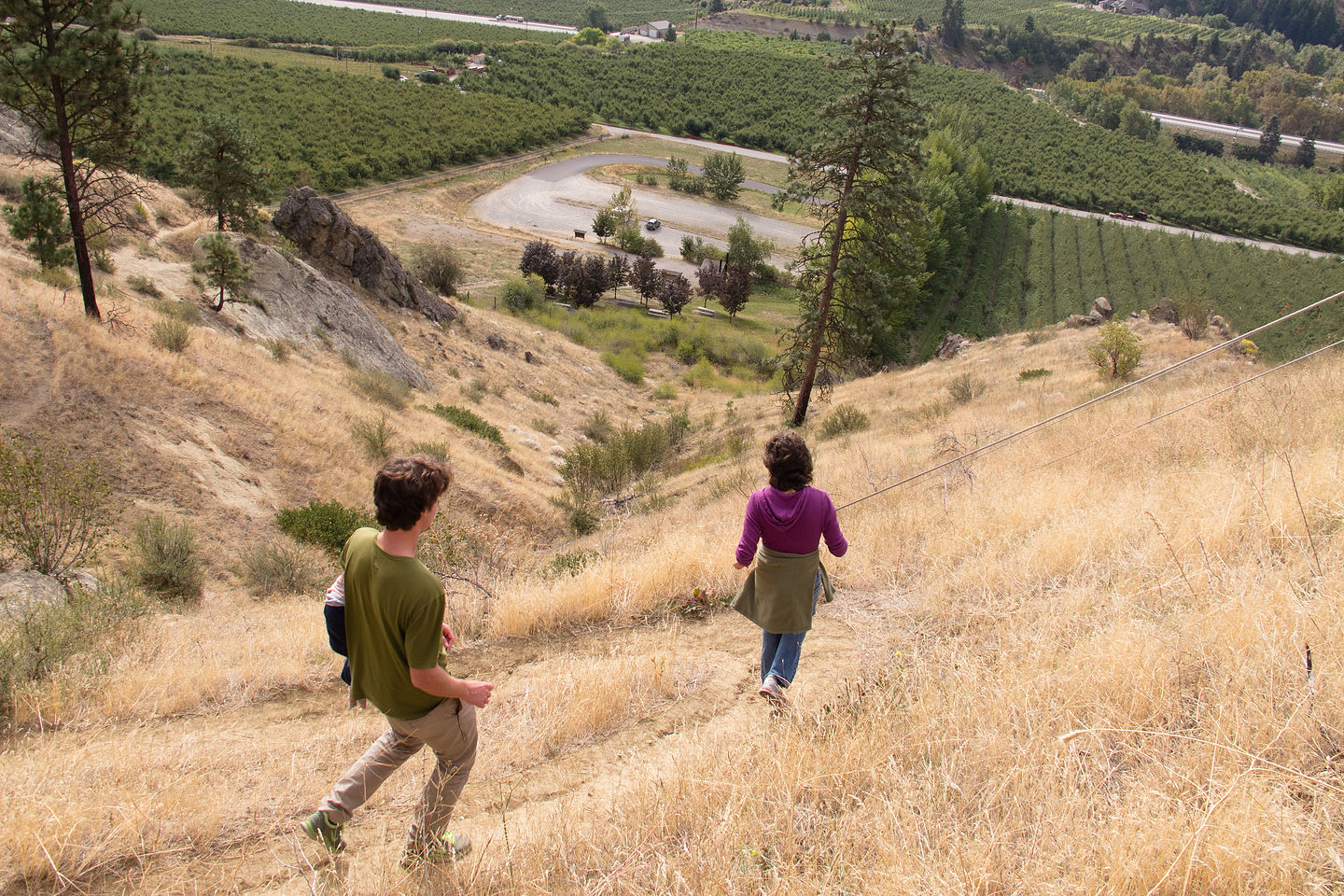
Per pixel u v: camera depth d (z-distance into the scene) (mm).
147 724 4402
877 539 6801
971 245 84750
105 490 10031
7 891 2672
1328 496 4969
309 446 17906
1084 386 20812
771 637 4133
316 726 4375
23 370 13992
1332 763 2678
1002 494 7430
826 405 30500
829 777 3098
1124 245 93438
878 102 23375
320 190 81500
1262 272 87250
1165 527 5219
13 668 4898
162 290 22906
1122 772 2912
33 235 18109
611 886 2611
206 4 187375
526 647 5547
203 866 2898
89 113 16266
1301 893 2119
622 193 83312
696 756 3416
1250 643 3406
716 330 56219
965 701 3453
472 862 2832
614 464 23906
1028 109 160125
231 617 8773
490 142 105688
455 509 17844
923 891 2293
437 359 32094
